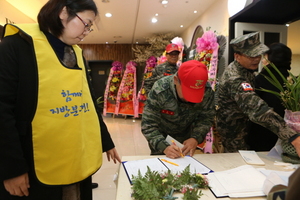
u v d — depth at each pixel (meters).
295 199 0.36
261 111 1.22
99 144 1.10
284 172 1.00
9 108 0.79
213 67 3.00
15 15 3.97
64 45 0.97
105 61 8.78
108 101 7.21
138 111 6.45
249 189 0.87
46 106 0.86
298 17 2.00
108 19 5.30
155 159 1.21
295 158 1.15
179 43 4.54
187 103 1.37
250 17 2.08
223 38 3.29
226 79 1.51
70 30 0.91
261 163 1.15
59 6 0.87
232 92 1.43
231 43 1.51
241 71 1.47
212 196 0.83
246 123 1.65
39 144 0.85
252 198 0.83
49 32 0.93
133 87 6.65
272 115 1.18
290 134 1.11
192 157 1.26
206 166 1.12
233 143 1.65
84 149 1.00
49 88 0.87
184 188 0.84
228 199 0.82
